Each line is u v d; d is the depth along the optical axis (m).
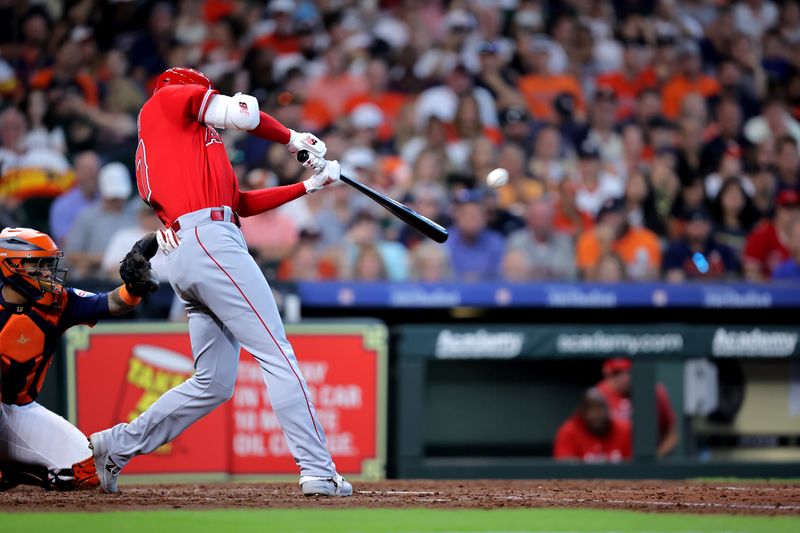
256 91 41.91
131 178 38.50
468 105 42.69
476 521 14.12
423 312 37.72
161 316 32.28
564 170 41.88
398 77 44.16
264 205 17.30
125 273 16.66
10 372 16.95
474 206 38.88
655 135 43.69
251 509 15.20
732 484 21.61
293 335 28.28
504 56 45.16
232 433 27.62
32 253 16.77
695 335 31.80
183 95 15.86
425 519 14.27
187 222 15.95
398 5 46.12
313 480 16.64
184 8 43.62
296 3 45.56
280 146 39.12
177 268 16.00
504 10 46.38
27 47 40.59
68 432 17.42
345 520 14.09
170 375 27.53
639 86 46.03
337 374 28.41
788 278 40.66
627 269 39.38
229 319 16.11
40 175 38.22
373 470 28.39
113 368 27.39
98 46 42.00
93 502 16.06
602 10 47.09
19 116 38.97
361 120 42.22
